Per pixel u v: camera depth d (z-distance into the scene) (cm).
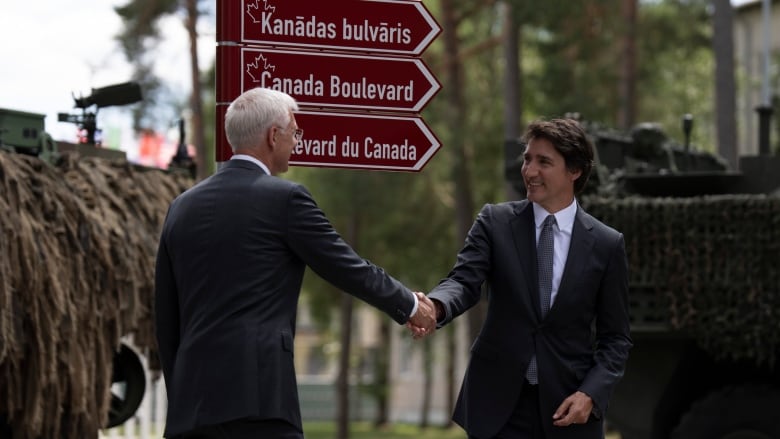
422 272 5766
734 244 1736
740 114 7219
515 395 1036
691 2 4966
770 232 1719
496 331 1049
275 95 975
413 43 1184
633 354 1881
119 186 1498
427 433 7288
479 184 5366
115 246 1420
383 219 5519
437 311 1025
